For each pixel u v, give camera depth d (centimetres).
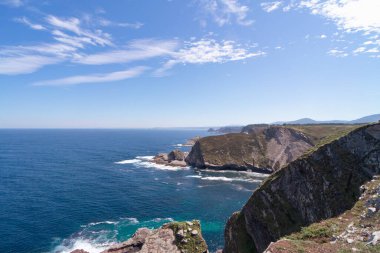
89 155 17575
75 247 4803
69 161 14788
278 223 3275
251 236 3638
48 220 6041
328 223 2025
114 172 11944
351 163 2980
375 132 2978
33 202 7331
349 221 1961
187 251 3394
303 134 13512
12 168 12338
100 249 4731
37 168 12494
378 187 2222
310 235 1911
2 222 5894
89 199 7706
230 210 7000
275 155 13288
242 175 11994
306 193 3153
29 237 5175
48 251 4662
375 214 1820
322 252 1516
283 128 14425
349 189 2841
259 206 3594
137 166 13638
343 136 3191
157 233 3678
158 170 12775
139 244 4269
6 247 4778
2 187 8888
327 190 2989
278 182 3503
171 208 7088
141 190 8900
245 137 15062
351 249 1486
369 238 1564
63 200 7569
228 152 13925
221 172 12656
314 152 3309
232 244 3878
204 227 5822
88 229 5588
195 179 10938
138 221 6081
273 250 1584
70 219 6128
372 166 2831
